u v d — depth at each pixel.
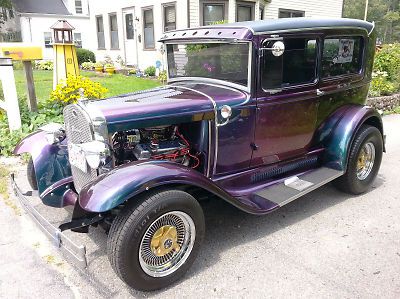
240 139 3.59
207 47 3.77
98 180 2.77
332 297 2.81
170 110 3.15
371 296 2.81
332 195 4.62
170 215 2.84
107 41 18.59
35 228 3.79
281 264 3.22
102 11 18.48
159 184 2.75
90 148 2.84
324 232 3.74
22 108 6.77
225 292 2.88
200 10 13.14
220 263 3.24
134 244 2.66
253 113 3.57
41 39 23.80
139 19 15.84
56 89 6.71
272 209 3.46
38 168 3.65
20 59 6.20
